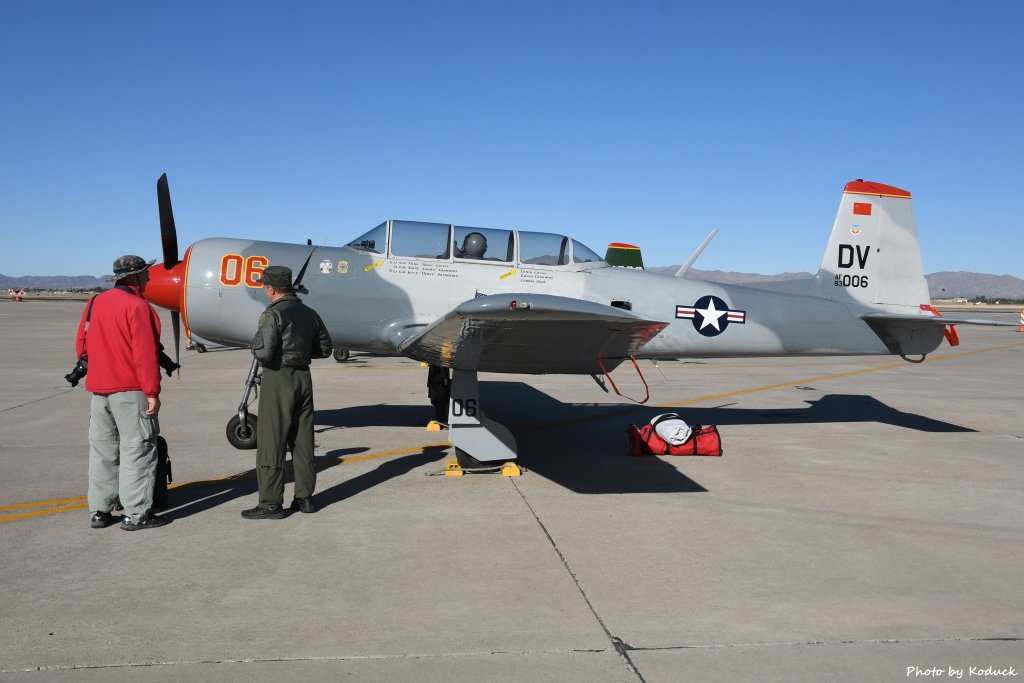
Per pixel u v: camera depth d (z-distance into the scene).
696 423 8.56
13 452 6.43
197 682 2.62
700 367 16.16
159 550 4.02
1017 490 5.50
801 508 4.98
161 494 4.76
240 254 7.02
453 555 4.00
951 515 4.84
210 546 4.10
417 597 3.42
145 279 4.47
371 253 7.22
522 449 6.98
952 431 8.09
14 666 2.72
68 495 5.08
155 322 4.34
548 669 2.76
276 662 2.78
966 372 15.35
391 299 7.12
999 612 3.33
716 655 2.89
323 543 4.18
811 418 9.00
